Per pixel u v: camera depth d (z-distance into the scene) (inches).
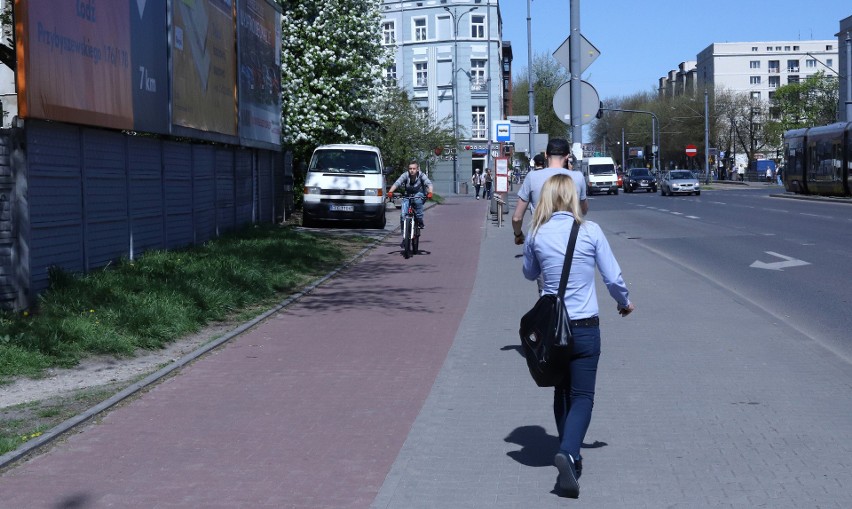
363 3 1247.5
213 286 486.3
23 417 275.4
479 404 289.6
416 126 1833.2
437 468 227.9
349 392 308.3
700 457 233.5
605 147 5036.9
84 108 479.8
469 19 3053.6
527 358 210.2
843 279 591.2
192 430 263.4
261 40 937.5
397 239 976.3
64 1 458.0
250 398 301.0
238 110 831.1
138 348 376.5
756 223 1133.1
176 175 660.7
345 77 1203.9
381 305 505.4
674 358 351.9
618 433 255.4
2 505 204.1
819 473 219.3
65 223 465.1
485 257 757.3
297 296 530.0
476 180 2241.6
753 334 398.3
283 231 872.3
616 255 746.2
